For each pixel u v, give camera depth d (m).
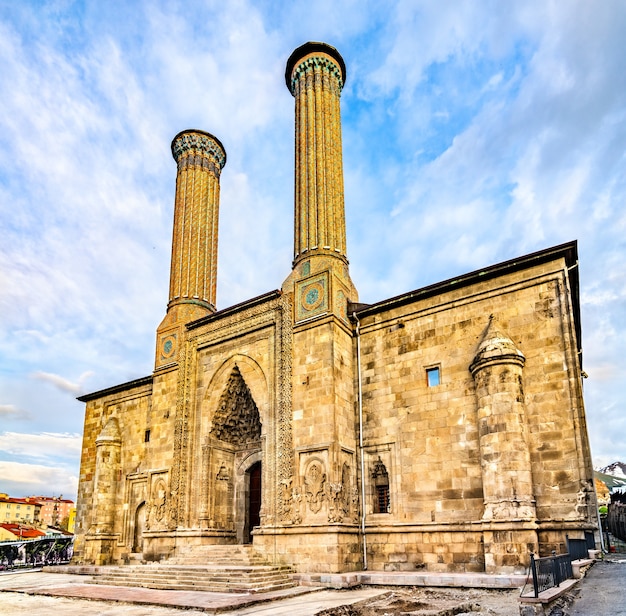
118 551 32.34
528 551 17.64
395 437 23.12
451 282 23.08
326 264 25.92
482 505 20.14
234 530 27.73
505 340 20.42
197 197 35.09
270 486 23.95
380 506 23.05
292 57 30.92
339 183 28.39
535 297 21.02
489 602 14.19
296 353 24.97
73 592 19.39
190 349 30.20
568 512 18.11
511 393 19.50
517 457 18.83
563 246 20.55
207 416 28.25
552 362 19.91
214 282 34.56
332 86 29.92
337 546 20.84
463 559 20.02
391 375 24.09
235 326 28.33
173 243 34.62
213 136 36.72
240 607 15.14
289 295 26.33
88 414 38.22
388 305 24.81
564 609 10.12
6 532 76.94
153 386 31.45
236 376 27.97
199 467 27.61
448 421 21.91
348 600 15.71
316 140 28.58
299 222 27.78
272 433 24.70
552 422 19.27
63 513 156.12
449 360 22.61
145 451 33.59
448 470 21.33
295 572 21.38
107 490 33.53
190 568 21.41
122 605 16.62
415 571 20.75
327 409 23.05
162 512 28.39
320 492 22.14
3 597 19.33
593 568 15.48
